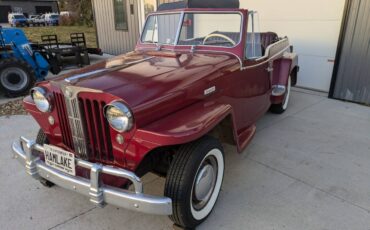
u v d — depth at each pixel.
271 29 6.38
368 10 4.80
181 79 2.33
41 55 6.88
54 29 27.48
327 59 5.73
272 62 3.85
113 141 2.09
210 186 2.40
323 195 2.72
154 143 1.93
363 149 3.58
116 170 1.92
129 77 2.27
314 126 4.27
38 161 2.31
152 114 2.04
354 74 5.20
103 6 10.98
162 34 3.38
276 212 2.50
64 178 2.11
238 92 3.01
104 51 11.82
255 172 3.10
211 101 2.56
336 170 3.13
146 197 1.90
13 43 6.45
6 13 47.16
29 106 2.55
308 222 2.38
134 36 9.99
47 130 2.54
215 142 2.31
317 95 5.79
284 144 3.72
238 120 3.14
